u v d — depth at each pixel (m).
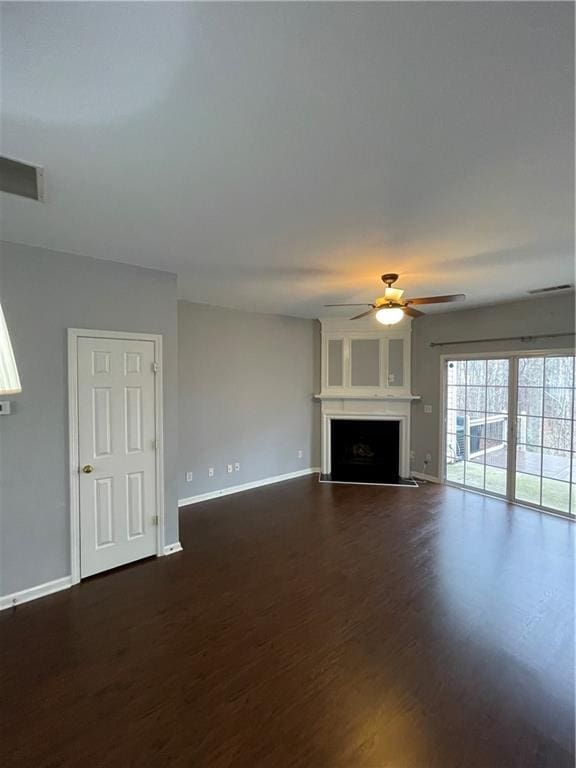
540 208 2.16
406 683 2.02
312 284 3.93
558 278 3.67
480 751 1.65
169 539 3.56
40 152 1.62
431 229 2.46
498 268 3.32
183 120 1.41
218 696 1.94
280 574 3.15
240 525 4.19
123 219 2.32
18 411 2.76
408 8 0.97
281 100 1.30
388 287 3.52
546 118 1.40
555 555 3.46
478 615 2.60
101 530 3.16
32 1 0.94
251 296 4.54
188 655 2.23
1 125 1.43
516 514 4.49
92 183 1.88
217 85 1.23
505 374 5.01
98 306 3.12
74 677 2.06
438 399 5.74
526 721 1.79
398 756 1.63
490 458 5.20
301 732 1.74
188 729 1.75
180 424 4.80
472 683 2.02
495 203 2.10
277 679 2.05
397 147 1.59
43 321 2.86
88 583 3.02
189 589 2.93
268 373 5.77
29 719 1.81
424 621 2.53
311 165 1.73
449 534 3.92
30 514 2.81
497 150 1.62
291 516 4.45
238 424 5.42
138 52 1.10
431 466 5.86
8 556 2.73
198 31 1.04
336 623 2.52
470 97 1.29
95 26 1.02
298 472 6.20
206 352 5.05
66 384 2.97
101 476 3.16
